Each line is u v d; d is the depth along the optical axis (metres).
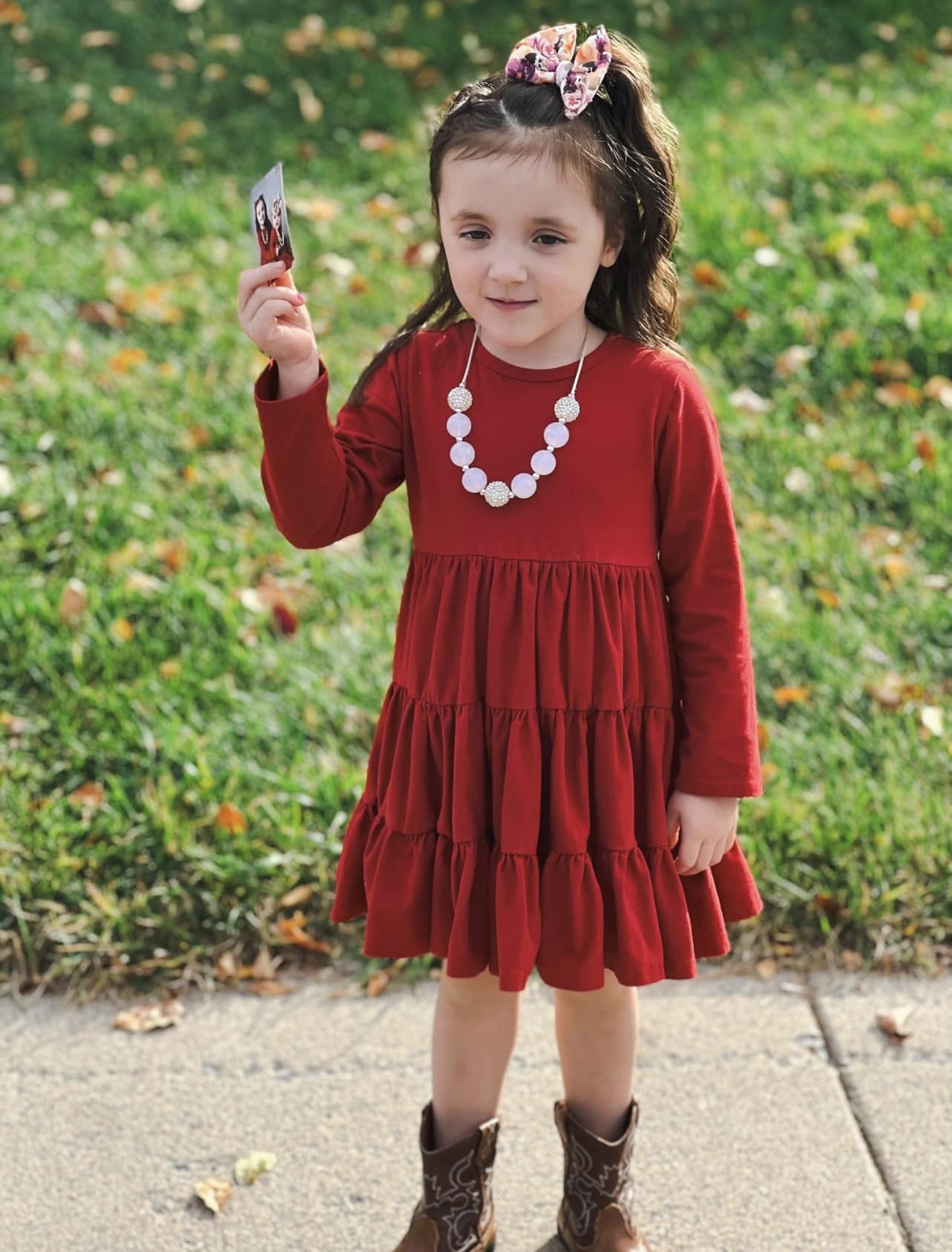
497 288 1.79
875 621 3.51
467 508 1.90
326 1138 2.38
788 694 3.26
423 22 6.58
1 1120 2.42
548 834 1.94
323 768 3.08
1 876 2.82
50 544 3.71
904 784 3.02
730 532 1.95
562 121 1.76
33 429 4.09
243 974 2.73
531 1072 2.51
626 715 1.92
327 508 1.89
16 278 4.77
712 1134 2.37
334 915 2.11
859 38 6.46
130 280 4.81
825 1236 2.18
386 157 5.67
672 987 2.70
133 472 3.98
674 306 2.04
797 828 2.90
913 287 4.70
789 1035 2.57
